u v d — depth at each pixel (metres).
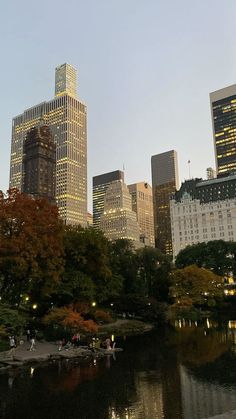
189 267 121.56
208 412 24.08
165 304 100.00
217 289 123.06
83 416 23.64
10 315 47.59
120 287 84.62
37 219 56.19
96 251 72.81
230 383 31.44
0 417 23.69
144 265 114.12
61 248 59.41
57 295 69.06
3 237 53.47
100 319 75.12
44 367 39.06
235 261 150.62
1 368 38.09
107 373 36.00
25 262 52.09
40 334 56.06
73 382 32.31
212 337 62.69
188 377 33.91
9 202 56.66
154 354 47.09
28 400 27.11
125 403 26.23
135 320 92.12
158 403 26.19
